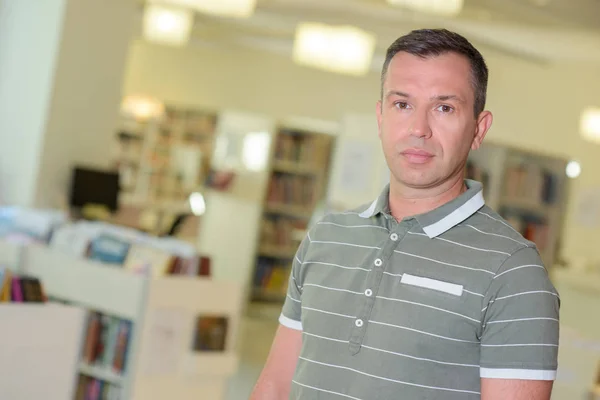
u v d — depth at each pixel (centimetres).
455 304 181
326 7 1136
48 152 849
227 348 587
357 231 203
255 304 1281
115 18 889
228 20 1334
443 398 181
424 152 190
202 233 1270
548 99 1302
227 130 1261
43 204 849
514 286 178
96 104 884
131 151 1491
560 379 470
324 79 1522
